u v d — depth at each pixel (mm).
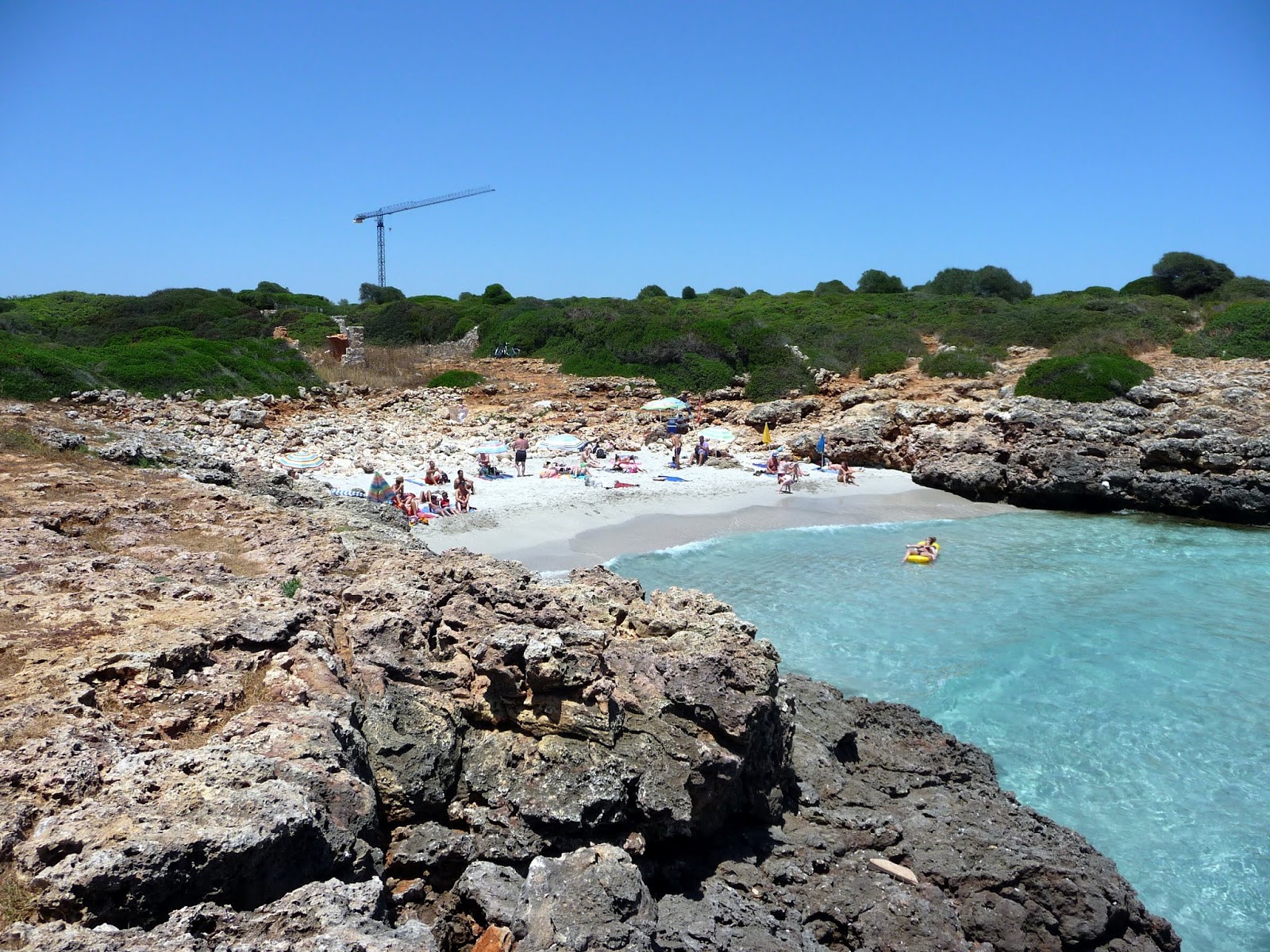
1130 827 13586
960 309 71188
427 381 55938
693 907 9406
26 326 59438
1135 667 19062
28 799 6859
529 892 8211
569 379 55969
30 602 10617
